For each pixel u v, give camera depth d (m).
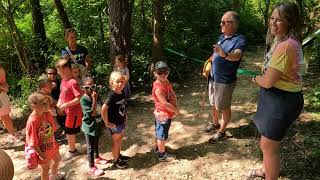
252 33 10.92
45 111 3.96
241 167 4.54
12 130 5.66
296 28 3.20
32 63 8.24
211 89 5.08
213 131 5.41
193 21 9.87
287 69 3.20
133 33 8.22
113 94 4.38
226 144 5.04
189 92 7.04
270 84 3.26
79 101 4.77
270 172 3.62
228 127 5.48
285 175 4.23
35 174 4.83
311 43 6.98
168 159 4.81
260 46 10.27
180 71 7.89
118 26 6.57
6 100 5.48
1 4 7.02
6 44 7.95
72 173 4.70
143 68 7.60
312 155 4.49
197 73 8.01
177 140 5.29
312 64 7.58
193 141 5.23
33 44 8.35
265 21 11.20
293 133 5.04
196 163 4.70
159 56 7.13
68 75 4.82
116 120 4.49
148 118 6.07
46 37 8.86
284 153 4.63
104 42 8.42
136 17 8.56
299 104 3.38
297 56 3.20
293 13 3.14
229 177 4.38
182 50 8.35
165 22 8.48
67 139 5.51
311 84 6.62
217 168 4.57
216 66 4.77
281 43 3.19
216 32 9.95
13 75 7.93
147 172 4.61
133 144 5.31
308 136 4.92
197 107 6.32
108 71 7.58
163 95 4.57
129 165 4.79
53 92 5.42
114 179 4.52
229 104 4.90
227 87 4.77
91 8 8.56
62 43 8.52
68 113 4.86
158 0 6.82
